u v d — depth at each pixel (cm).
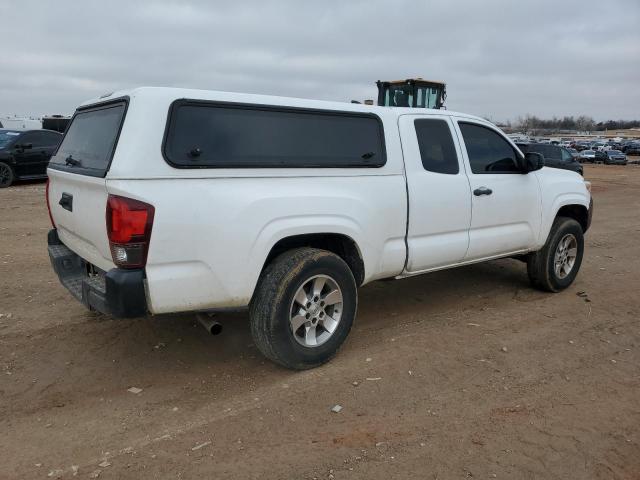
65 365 409
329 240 425
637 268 734
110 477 281
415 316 522
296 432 322
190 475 283
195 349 438
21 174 1479
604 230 1073
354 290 411
